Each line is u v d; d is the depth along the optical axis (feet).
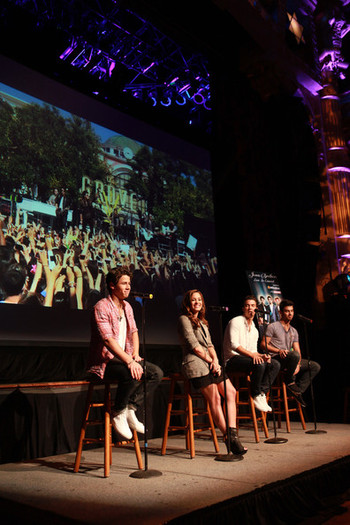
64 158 15.78
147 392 9.63
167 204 19.08
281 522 7.49
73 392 11.75
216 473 8.34
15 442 10.30
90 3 18.34
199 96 23.07
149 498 6.81
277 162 23.32
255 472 8.35
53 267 14.58
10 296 13.43
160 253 18.17
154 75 21.04
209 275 19.97
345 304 21.17
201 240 20.15
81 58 18.45
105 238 16.33
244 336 12.60
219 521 6.55
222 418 10.05
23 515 6.57
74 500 6.77
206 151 21.80
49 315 14.23
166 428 10.59
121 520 5.86
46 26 16.87
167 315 17.72
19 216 14.06
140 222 17.76
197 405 14.94
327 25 26.21
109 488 7.44
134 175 18.11
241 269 20.80
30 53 15.55
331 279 23.07
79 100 16.81
